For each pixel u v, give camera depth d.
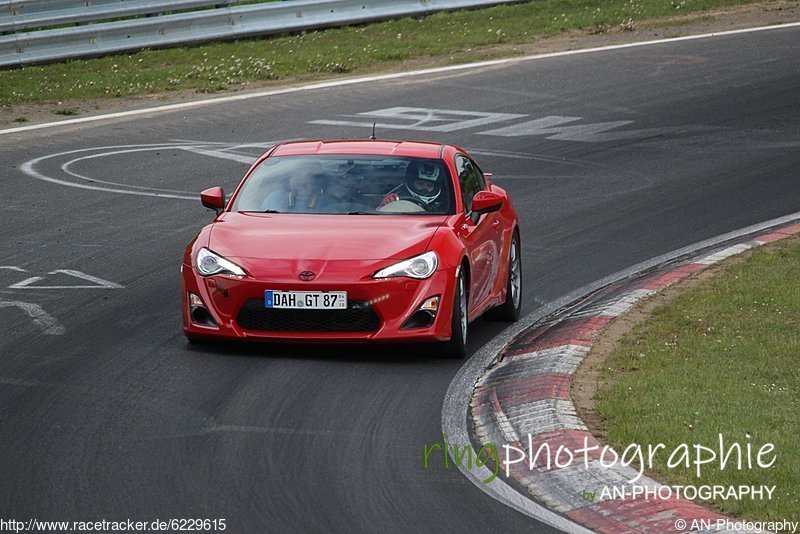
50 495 17.95
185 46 79.88
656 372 24.41
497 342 28.45
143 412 22.17
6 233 39.38
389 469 19.47
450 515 17.50
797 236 38.50
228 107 64.44
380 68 76.56
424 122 60.91
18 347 26.61
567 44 83.75
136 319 29.34
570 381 24.14
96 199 44.78
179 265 35.53
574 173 50.50
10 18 72.38
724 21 92.31
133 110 63.44
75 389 23.53
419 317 25.84
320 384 24.22
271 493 18.23
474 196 28.69
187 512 17.39
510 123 60.81
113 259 36.09
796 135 57.31
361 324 25.67
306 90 69.25
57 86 68.44
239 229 27.33
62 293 31.92
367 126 59.75
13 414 21.89
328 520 17.22
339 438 21.00
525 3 96.31
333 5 86.44
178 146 55.16
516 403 22.94
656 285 32.59
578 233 41.03
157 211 43.00
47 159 52.00
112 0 76.38
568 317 30.38
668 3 97.88
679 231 41.12
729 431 20.36
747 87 68.81
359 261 25.83
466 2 93.31
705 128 59.19
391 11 89.38
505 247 30.72
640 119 61.56
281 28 83.81
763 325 28.08
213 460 19.67
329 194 28.66
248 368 25.19
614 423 21.22
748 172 50.38
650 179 49.34
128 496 17.97
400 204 28.41
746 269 33.91
